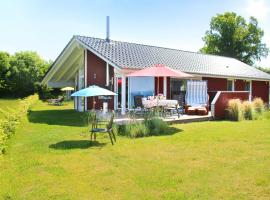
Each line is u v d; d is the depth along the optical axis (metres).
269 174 5.80
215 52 51.88
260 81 26.05
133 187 5.30
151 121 11.21
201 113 15.54
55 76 22.20
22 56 47.38
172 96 18.45
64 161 6.97
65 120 14.80
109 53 17.12
